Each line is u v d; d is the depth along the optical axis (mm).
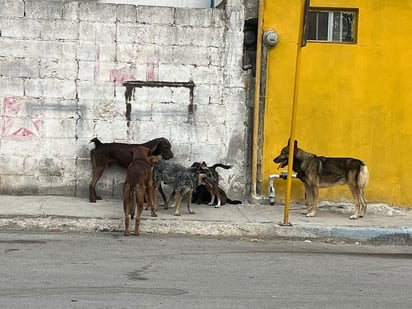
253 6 12844
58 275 7344
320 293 6965
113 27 12539
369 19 12734
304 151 11875
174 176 11133
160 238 10156
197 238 10344
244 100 12828
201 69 12734
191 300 6449
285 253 9391
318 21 12859
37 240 9602
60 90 12500
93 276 7363
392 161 12852
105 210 11367
